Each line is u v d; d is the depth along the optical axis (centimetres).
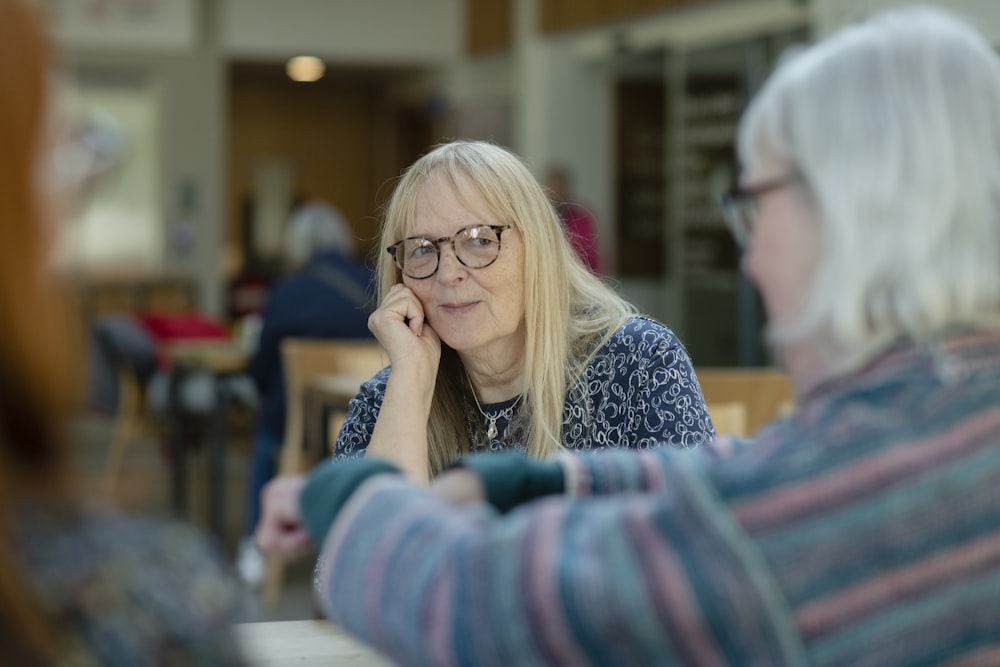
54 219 96
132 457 1088
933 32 124
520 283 253
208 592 98
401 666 123
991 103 123
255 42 1462
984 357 119
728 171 1079
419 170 259
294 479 143
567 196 1110
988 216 120
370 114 1823
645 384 255
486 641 114
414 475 232
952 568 113
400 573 121
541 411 253
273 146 1800
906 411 116
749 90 1041
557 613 111
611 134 1289
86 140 102
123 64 1436
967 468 114
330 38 1482
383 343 246
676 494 113
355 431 262
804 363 125
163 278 1408
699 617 110
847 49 125
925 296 117
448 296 249
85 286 1269
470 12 1470
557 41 1289
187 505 871
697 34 1103
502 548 116
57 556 95
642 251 1236
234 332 1280
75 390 98
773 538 111
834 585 111
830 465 113
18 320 92
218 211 1463
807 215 124
